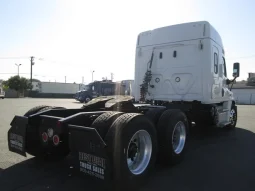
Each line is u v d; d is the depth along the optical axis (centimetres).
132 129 314
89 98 2600
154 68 695
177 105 651
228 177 376
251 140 669
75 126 312
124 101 490
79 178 357
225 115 781
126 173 299
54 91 6028
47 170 390
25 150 393
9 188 320
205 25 619
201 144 615
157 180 360
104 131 306
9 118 1043
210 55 617
